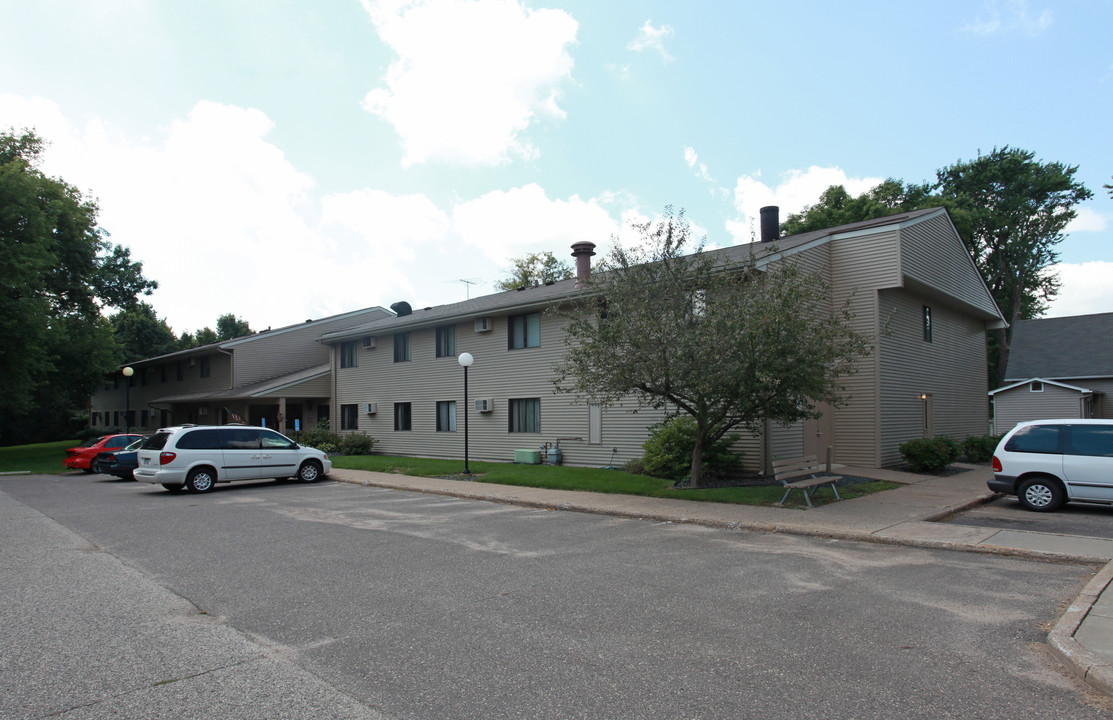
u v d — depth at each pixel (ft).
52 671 15.98
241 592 23.26
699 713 13.44
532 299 71.77
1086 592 21.02
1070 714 13.33
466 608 21.08
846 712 13.43
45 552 30.53
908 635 18.15
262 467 58.75
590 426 67.92
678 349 40.83
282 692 14.64
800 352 39.34
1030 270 142.41
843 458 63.00
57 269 108.99
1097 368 87.25
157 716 13.46
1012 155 135.03
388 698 14.29
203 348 115.34
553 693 14.49
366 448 92.68
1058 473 38.93
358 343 99.19
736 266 44.24
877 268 62.03
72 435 173.99
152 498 51.62
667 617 19.95
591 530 35.58
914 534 31.91
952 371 79.05
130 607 21.50
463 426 81.87
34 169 104.88
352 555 29.30
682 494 45.85
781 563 27.25
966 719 13.10
